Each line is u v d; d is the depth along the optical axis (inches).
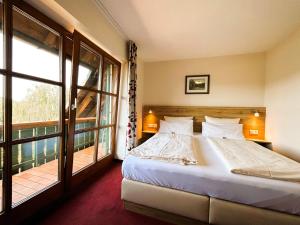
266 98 119.9
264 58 122.3
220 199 51.7
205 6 69.9
